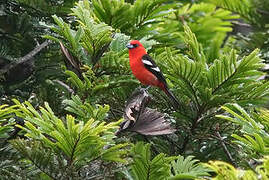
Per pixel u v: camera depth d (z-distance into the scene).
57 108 11.13
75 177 8.02
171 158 8.48
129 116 8.65
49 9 12.35
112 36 10.60
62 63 12.20
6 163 8.52
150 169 8.52
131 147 8.65
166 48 9.70
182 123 10.44
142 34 12.12
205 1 19.05
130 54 11.31
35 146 8.07
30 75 12.00
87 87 9.62
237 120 8.73
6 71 11.71
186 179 9.02
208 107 9.97
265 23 17.64
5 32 12.33
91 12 11.07
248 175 6.87
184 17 19.05
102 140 8.08
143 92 9.22
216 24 19.27
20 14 12.31
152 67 11.08
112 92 10.38
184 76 9.73
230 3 17.83
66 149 7.98
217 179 7.01
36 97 11.34
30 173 8.18
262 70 13.30
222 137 10.23
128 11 11.62
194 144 11.16
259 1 17.55
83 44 9.96
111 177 8.30
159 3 11.73
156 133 8.69
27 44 12.45
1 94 11.63
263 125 9.02
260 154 8.50
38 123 8.02
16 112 8.37
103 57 9.72
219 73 9.61
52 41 12.12
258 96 9.84
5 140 9.53
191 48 10.32
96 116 8.79
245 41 15.83
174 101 10.38
